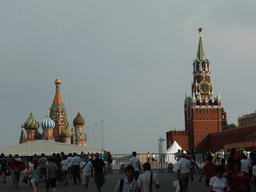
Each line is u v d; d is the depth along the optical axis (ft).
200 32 594.24
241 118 510.17
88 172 81.87
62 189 99.45
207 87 559.79
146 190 51.26
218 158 155.22
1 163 123.54
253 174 66.44
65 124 622.95
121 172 162.81
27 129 590.96
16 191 97.35
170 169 161.58
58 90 632.79
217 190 51.62
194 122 547.08
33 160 107.96
